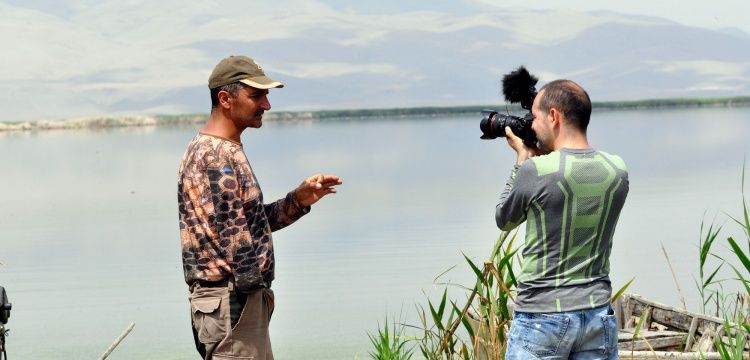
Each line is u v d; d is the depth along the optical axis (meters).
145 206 24.66
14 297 12.56
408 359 7.06
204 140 4.36
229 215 4.29
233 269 4.29
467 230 17.55
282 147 53.38
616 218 3.96
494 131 4.27
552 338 3.91
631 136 52.72
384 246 15.71
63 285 13.35
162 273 14.15
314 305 11.28
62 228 20.34
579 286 3.90
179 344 9.85
